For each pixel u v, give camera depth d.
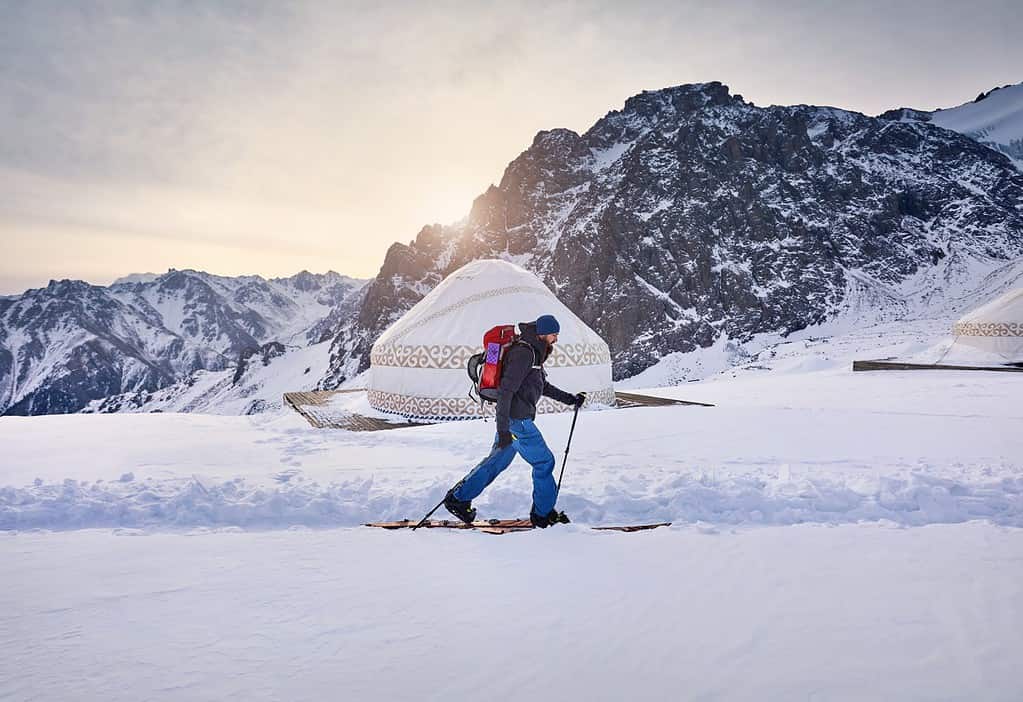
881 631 2.71
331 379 188.38
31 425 10.59
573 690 2.28
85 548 4.24
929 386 19.53
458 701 2.21
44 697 2.25
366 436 9.20
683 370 99.94
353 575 3.63
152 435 9.45
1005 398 15.46
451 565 3.80
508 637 2.75
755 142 146.25
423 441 8.71
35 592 3.37
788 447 7.80
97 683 2.36
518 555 3.99
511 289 15.38
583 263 131.25
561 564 3.78
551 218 189.25
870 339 83.12
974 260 124.12
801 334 104.50
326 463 7.23
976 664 2.39
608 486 5.73
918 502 5.12
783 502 5.17
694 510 5.10
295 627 2.89
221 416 12.38
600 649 2.62
